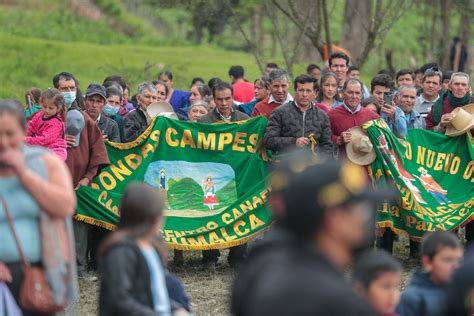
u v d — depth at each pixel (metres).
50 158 12.43
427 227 23.22
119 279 11.39
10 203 12.16
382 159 23.25
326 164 8.43
